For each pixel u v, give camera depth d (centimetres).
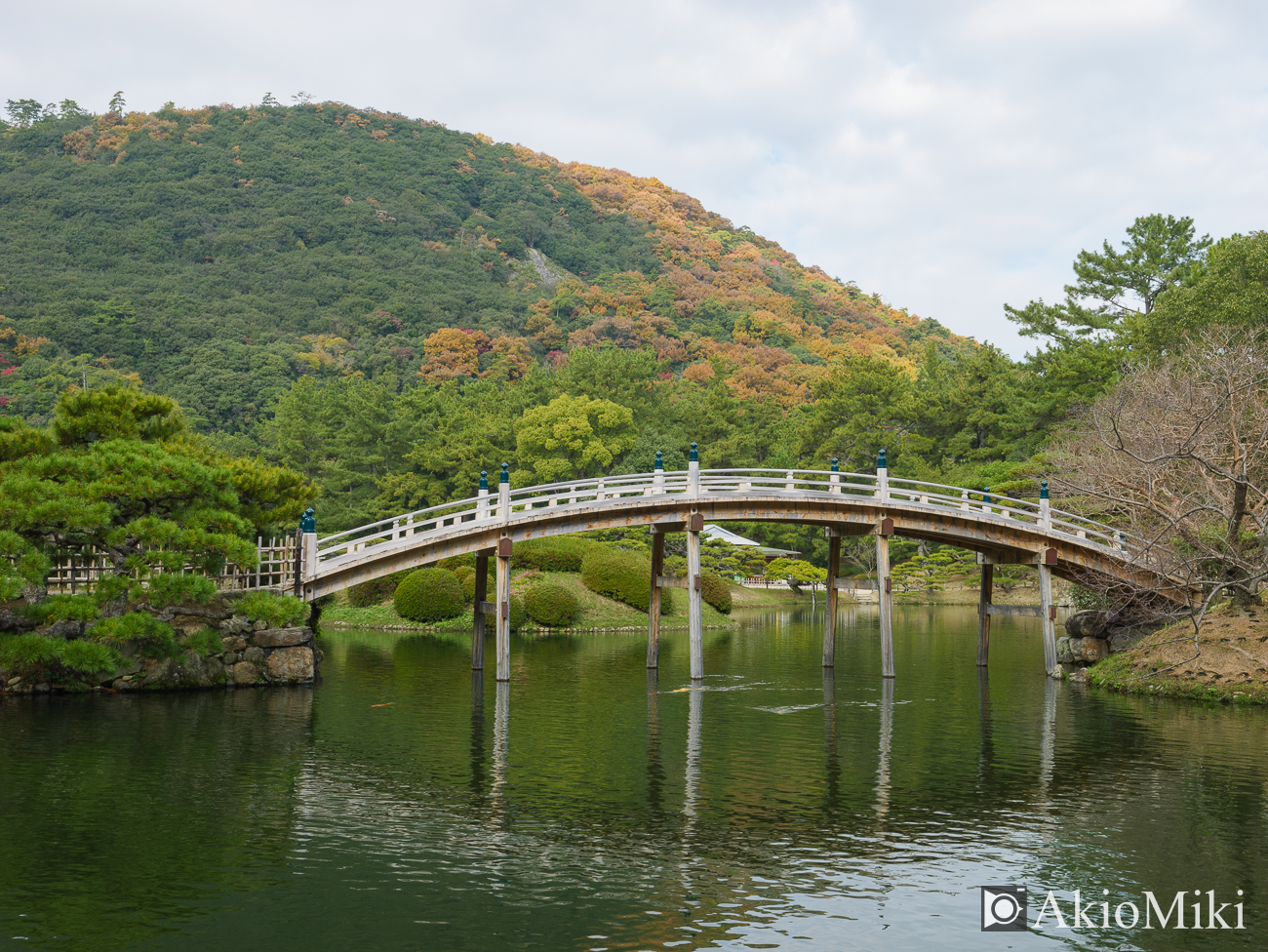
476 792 1775
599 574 5781
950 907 1255
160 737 2205
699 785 1844
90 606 2512
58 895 1257
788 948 1130
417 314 16162
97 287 14825
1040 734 2389
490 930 1166
